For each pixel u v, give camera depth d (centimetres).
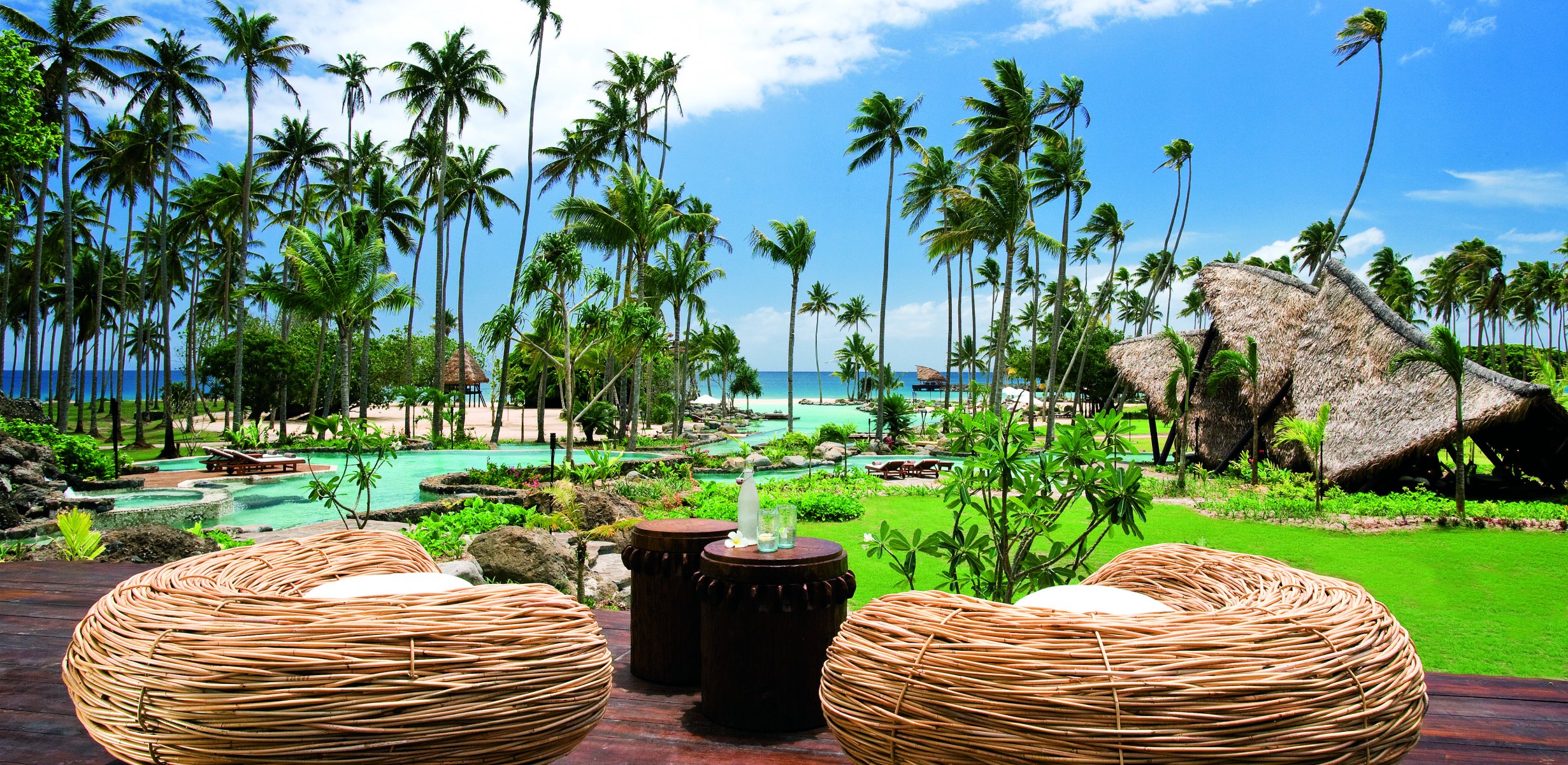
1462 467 1027
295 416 3731
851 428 1903
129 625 142
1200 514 1088
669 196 3002
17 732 217
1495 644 502
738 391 6247
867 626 152
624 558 272
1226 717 125
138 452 2192
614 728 222
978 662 133
